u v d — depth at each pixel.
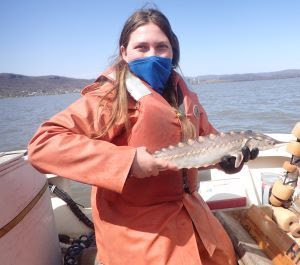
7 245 0.66
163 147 0.75
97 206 0.79
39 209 0.80
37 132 0.70
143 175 0.67
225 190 1.17
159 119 0.74
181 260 0.69
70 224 1.17
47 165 0.67
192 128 0.78
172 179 0.76
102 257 0.76
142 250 0.70
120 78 0.76
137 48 0.79
